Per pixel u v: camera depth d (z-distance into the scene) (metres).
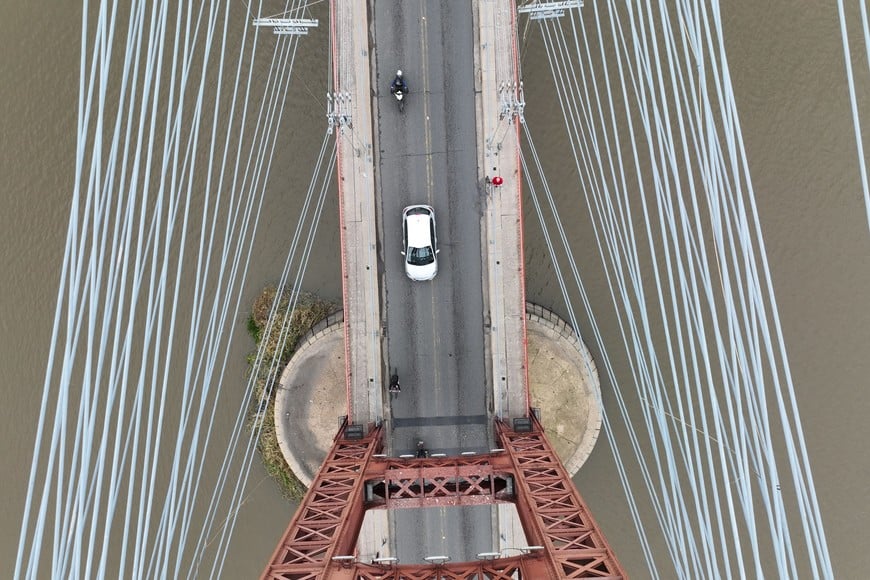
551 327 33.06
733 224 32.03
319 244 33.78
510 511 31.78
